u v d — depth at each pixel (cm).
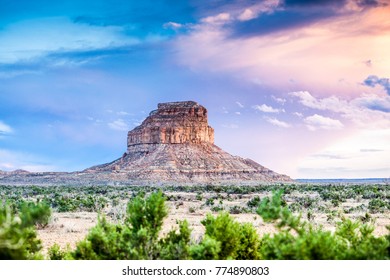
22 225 884
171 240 1228
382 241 1076
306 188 10425
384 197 6419
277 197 992
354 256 1021
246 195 7962
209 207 4744
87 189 10719
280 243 986
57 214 3744
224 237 1257
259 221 3020
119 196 6888
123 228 1304
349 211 4053
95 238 1157
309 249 961
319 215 3650
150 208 1209
